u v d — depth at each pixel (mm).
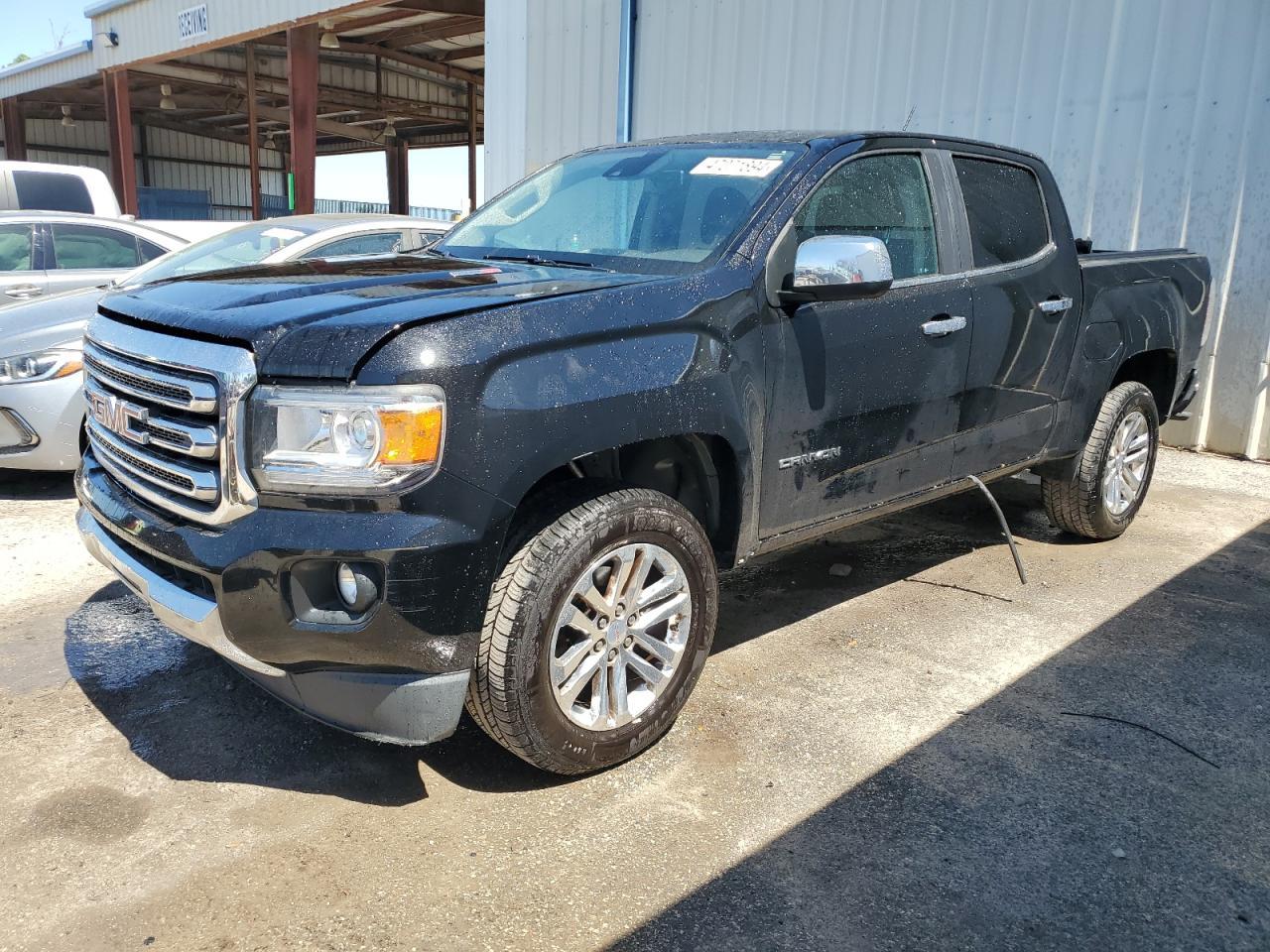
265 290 2781
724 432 2980
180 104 30984
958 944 2295
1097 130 7406
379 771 2961
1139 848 2668
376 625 2408
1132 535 5438
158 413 2686
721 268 3070
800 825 2732
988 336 3980
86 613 4074
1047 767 3057
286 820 2709
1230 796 2924
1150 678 3674
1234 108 6762
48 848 2559
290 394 2371
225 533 2459
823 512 3500
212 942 2244
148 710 3289
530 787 2889
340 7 15828
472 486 2438
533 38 11125
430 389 2367
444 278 2957
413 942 2258
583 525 2664
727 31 9430
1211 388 7270
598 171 3955
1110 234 7484
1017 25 7672
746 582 4621
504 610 2572
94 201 9789
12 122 30797
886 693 3516
